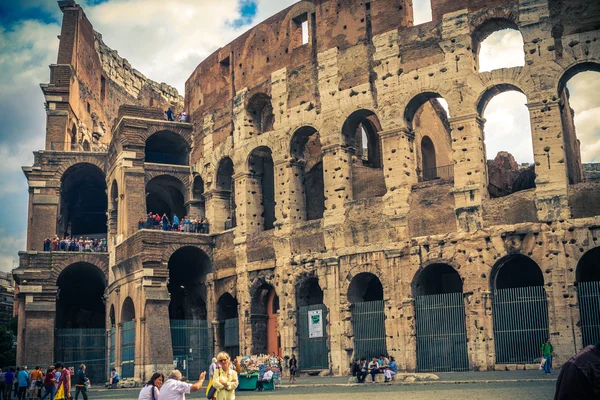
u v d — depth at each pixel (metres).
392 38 54.47
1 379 48.81
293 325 57.97
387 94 54.22
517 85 48.28
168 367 60.03
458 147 50.22
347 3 57.84
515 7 48.84
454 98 50.72
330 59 58.22
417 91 52.62
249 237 62.94
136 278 63.47
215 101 69.56
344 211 55.72
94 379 73.00
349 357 53.94
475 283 48.12
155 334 60.53
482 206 48.72
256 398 36.47
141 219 68.06
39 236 76.75
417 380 42.34
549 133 46.78
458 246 49.28
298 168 60.78
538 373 41.62
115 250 70.62
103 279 74.88
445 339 49.22
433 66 52.03
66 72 84.12
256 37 65.19
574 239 44.94
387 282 52.34
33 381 46.22
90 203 91.50
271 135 61.94
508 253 47.12
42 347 70.56
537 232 46.19
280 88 61.69
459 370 48.31
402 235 52.12
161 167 71.00
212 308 65.75
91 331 74.06
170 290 74.31
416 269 50.97
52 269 72.81
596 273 51.69
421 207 51.53
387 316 51.94
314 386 44.97
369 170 56.62
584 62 46.12
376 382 43.94
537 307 45.94
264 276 60.94
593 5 46.22
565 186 45.78
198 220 67.88
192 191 71.56
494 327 47.28
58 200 78.19
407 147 53.41
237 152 65.19
